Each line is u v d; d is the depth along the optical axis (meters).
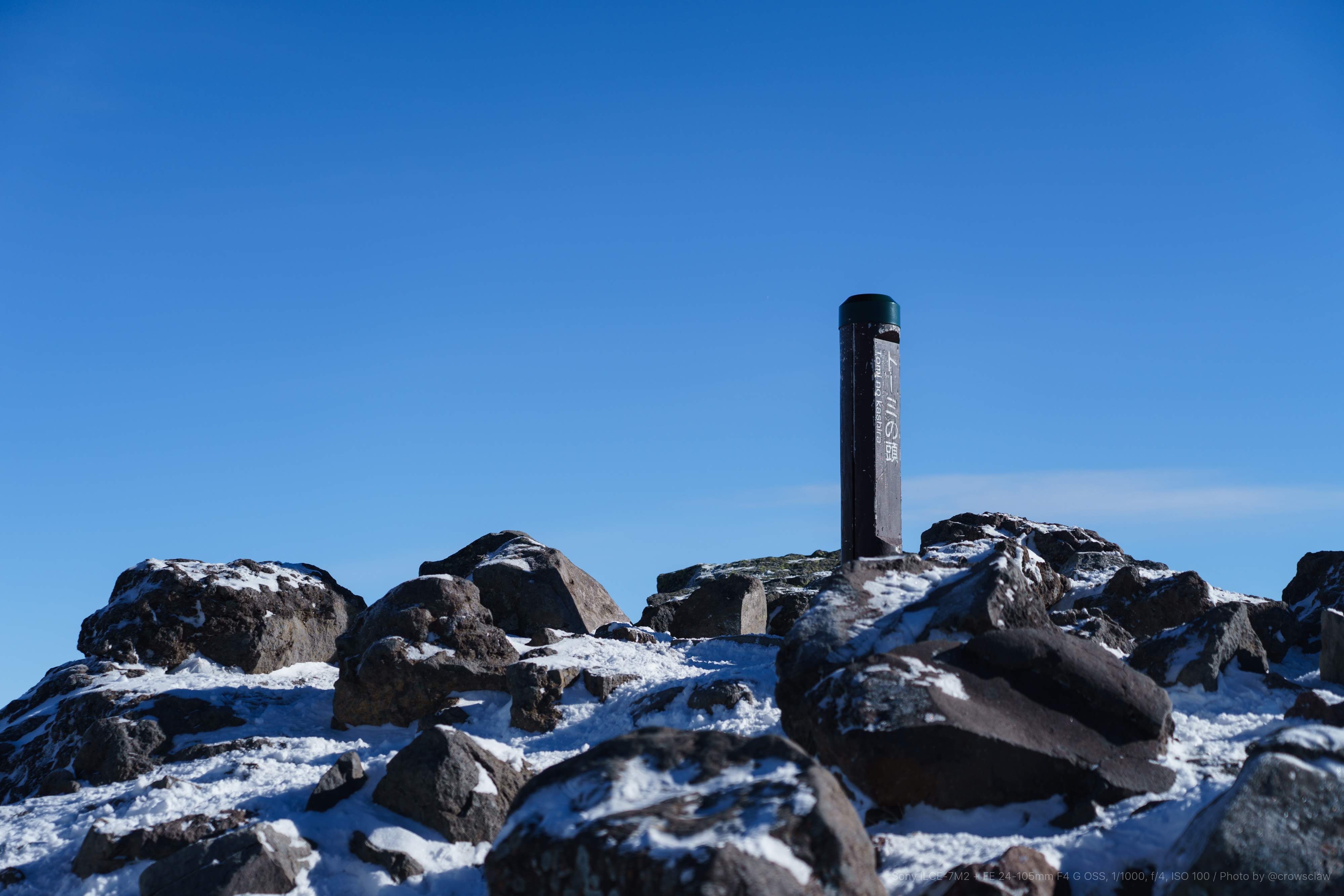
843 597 9.83
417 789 8.93
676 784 6.41
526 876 6.00
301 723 13.30
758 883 5.31
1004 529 19.19
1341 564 15.73
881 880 6.45
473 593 14.41
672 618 18.19
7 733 14.05
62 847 9.29
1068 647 8.76
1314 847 5.95
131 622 15.81
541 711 12.23
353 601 18.12
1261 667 10.85
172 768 11.53
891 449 13.89
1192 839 6.30
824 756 8.36
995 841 7.23
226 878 7.97
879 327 13.93
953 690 8.34
